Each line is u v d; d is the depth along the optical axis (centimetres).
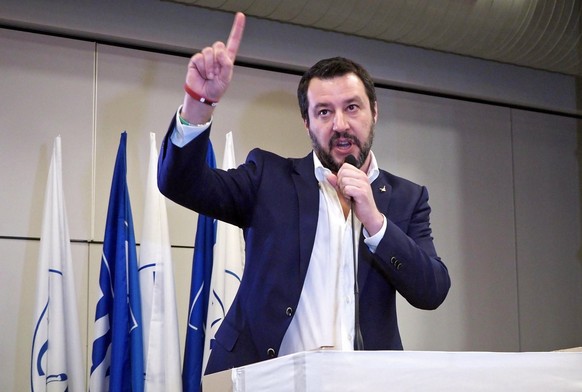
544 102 505
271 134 423
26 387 348
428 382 120
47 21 371
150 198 356
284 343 183
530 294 492
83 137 376
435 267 182
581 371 130
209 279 356
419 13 403
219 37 409
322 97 193
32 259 358
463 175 481
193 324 349
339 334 180
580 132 525
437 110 479
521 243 495
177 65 403
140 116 390
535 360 127
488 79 488
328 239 188
